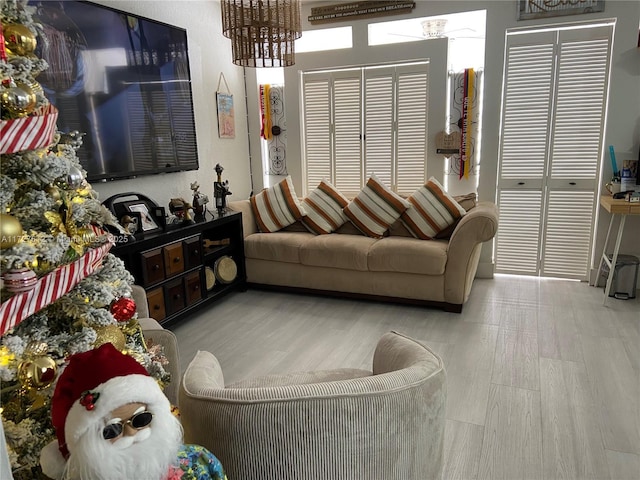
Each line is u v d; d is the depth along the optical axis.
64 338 1.08
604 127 3.56
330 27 4.14
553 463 1.74
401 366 1.34
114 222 1.25
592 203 3.70
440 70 3.87
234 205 3.92
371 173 4.28
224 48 4.14
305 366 2.57
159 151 3.28
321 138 4.43
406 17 3.87
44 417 1.05
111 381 0.84
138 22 3.01
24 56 1.01
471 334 2.90
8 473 0.81
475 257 3.36
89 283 1.16
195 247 3.18
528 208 3.89
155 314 2.87
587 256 3.81
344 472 1.01
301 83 4.36
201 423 1.02
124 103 2.94
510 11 3.58
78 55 2.58
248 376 2.46
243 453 0.99
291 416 0.97
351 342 2.86
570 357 2.56
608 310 3.22
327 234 3.87
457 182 4.07
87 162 2.70
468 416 2.04
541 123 3.72
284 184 4.08
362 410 0.99
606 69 3.48
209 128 3.99
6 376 0.92
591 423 1.97
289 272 3.72
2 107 0.92
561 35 3.53
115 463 0.79
